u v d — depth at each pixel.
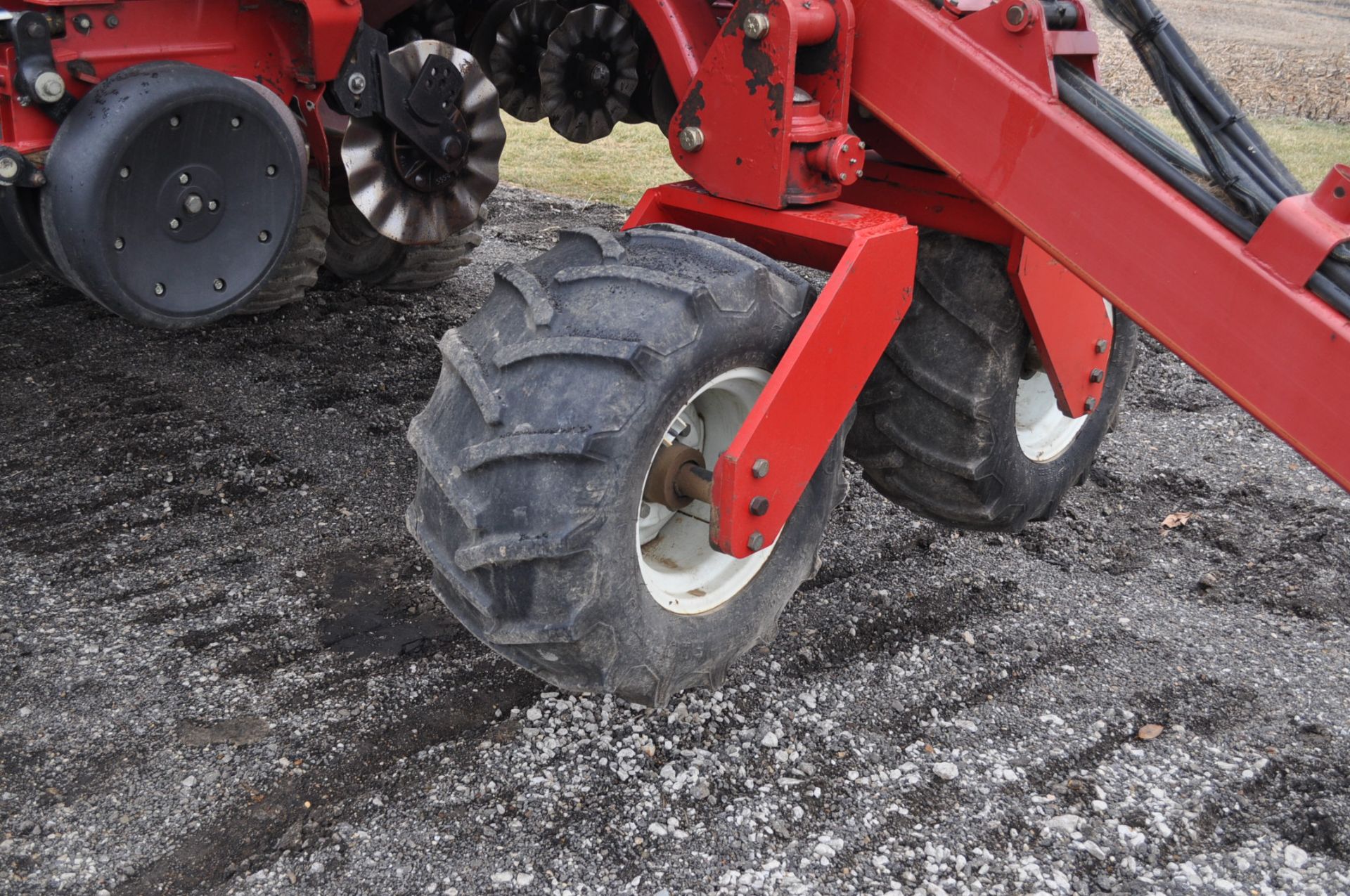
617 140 8.93
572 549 1.83
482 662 2.64
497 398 1.91
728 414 2.24
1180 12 12.08
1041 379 3.06
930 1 2.15
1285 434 1.90
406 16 3.39
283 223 2.28
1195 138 1.94
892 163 2.64
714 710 2.52
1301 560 3.30
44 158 1.97
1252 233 1.89
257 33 2.28
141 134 1.97
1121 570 3.25
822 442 2.14
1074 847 2.18
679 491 2.15
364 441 3.65
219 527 3.13
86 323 4.37
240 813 2.15
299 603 2.82
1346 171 1.79
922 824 2.22
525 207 6.70
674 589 2.19
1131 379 4.62
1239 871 2.14
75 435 3.54
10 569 2.86
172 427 3.63
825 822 2.21
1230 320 1.91
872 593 3.04
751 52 2.11
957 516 2.81
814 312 2.03
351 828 2.13
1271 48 10.38
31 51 1.90
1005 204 2.11
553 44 3.27
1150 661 2.80
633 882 2.04
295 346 4.33
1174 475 3.82
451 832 2.14
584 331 1.91
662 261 2.05
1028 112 2.02
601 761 2.34
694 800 2.25
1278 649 2.87
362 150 2.60
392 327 4.59
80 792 2.18
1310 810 2.30
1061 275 2.58
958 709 2.58
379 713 2.45
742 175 2.21
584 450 1.81
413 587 2.92
